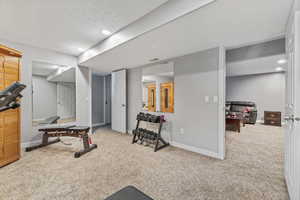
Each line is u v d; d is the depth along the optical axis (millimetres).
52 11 1876
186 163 2383
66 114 3896
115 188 1727
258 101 6277
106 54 2988
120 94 4625
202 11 1486
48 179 1897
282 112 5758
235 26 1826
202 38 2191
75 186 1757
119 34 2408
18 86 1198
